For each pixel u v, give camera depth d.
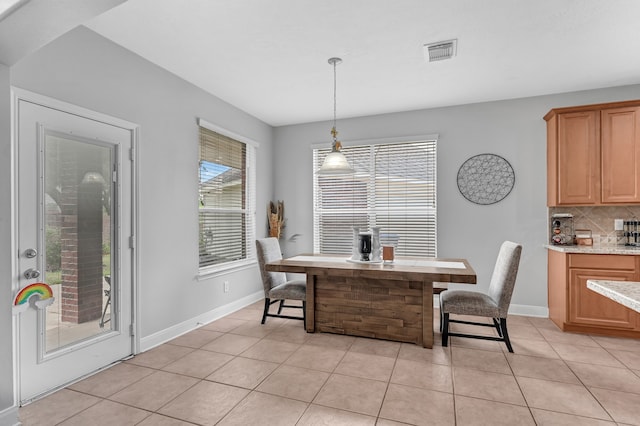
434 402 2.16
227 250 4.23
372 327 3.25
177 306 3.37
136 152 2.92
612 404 2.13
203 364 2.71
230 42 2.75
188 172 3.53
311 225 5.03
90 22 2.46
